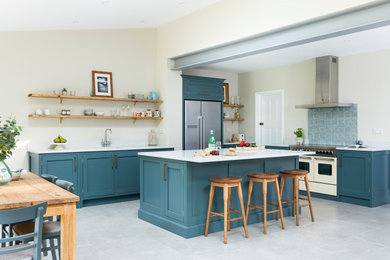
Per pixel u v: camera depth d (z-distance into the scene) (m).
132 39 6.41
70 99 5.76
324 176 5.96
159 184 4.21
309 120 6.93
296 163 4.84
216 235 3.83
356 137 6.20
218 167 4.02
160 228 4.11
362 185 5.40
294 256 3.16
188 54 5.83
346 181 5.62
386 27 4.54
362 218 4.60
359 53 6.14
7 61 5.23
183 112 6.60
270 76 7.68
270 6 4.28
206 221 3.82
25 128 5.36
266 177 3.90
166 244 3.52
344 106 6.14
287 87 7.34
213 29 5.13
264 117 7.97
